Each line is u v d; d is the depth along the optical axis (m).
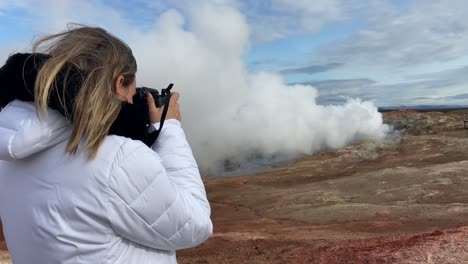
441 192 46.91
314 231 29.70
